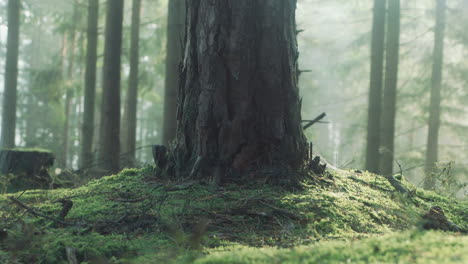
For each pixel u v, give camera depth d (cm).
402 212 368
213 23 412
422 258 172
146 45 1670
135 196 391
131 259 249
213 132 417
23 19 1728
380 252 192
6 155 647
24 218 346
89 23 1331
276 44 416
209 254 239
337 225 326
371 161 1068
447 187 479
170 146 453
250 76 414
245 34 412
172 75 998
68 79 1612
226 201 364
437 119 1409
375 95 1085
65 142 1989
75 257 261
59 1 1619
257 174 406
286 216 336
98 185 455
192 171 414
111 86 1059
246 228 318
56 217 343
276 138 414
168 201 366
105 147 1034
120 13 1075
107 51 1068
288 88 422
